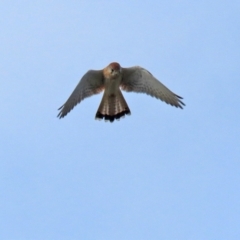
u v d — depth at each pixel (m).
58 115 19.00
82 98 19.03
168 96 18.75
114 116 18.95
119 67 18.53
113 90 18.88
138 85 18.95
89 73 18.70
